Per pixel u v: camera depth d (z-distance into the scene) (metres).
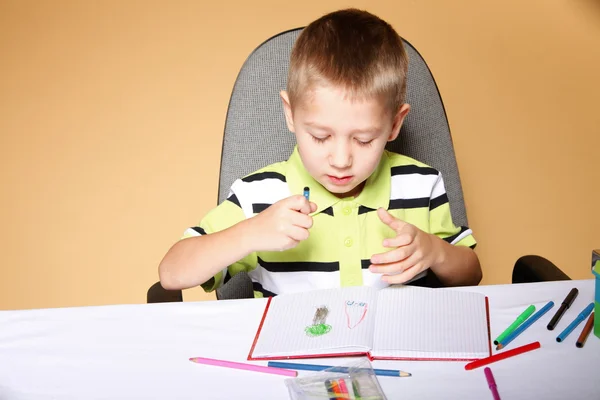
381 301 1.00
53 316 0.99
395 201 1.30
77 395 0.82
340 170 1.10
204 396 0.82
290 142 1.38
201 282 1.15
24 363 0.89
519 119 2.39
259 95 1.37
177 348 0.91
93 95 2.46
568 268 2.27
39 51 2.55
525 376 0.84
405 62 1.17
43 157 2.38
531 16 2.50
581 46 2.48
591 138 2.39
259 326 0.96
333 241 1.25
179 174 2.34
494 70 2.44
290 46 1.38
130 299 2.16
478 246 2.29
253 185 1.30
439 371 0.85
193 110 2.41
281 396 0.82
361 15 1.18
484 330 0.92
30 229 2.28
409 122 1.41
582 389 0.81
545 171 2.35
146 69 2.49
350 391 0.81
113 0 2.65
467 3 2.52
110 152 2.37
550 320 0.95
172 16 2.60
